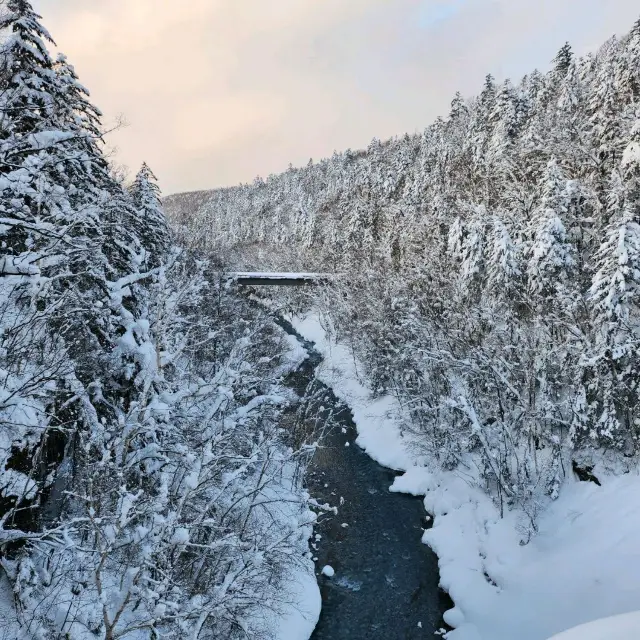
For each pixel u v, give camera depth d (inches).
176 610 400.8
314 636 715.4
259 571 514.6
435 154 2714.1
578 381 927.7
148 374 470.3
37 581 446.3
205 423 494.0
